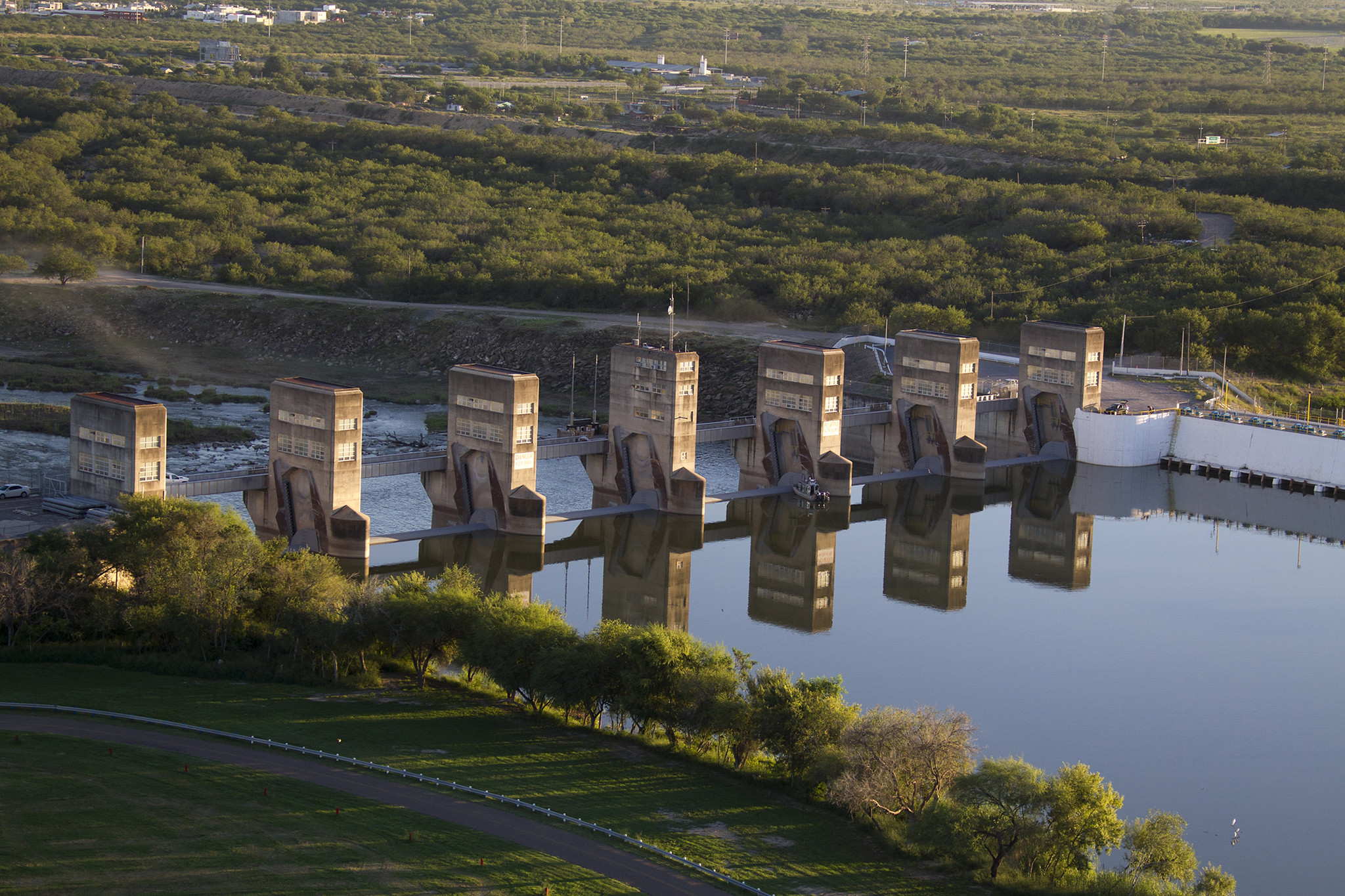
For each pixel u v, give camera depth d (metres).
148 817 104.19
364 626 142.25
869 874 106.69
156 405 182.25
